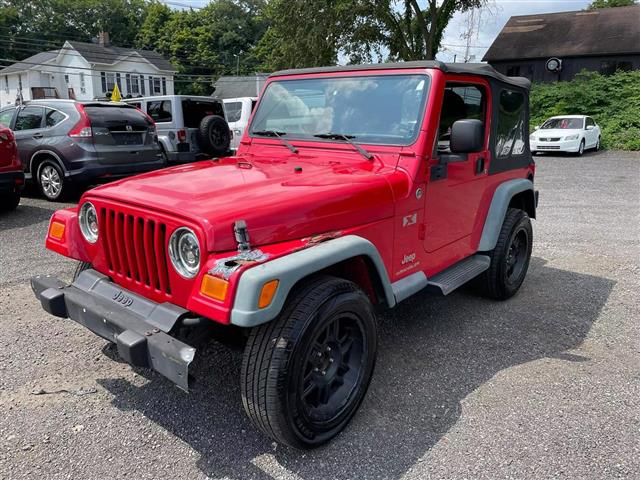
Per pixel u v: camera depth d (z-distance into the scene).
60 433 2.78
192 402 3.08
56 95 49.12
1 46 59.84
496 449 2.71
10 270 5.27
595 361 3.69
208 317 2.27
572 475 2.52
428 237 3.54
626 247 6.76
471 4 24.69
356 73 3.63
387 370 3.50
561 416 3.01
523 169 5.00
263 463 2.58
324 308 2.47
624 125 23.95
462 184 3.85
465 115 3.81
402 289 3.25
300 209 2.63
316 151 3.62
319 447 2.69
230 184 2.88
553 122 20.91
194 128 11.55
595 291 5.12
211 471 2.52
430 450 2.69
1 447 2.65
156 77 55.56
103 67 51.00
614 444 2.76
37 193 9.60
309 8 24.55
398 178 3.20
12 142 7.35
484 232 4.30
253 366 2.40
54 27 65.81
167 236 2.51
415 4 25.19
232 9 64.69
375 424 2.90
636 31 32.16
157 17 66.62
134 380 3.30
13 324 4.05
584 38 33.12
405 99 3.39
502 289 4.68
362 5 24.28
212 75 63.53
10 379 3.29
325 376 2.70
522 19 37.00
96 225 3.01
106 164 8.59
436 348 3.84
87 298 2.84
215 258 2.33
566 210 9.19
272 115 3.98
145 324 2.52
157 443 2.71
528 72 33.84
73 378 3.32
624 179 13.34
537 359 3.71
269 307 2.21
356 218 2.90
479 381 3.39
